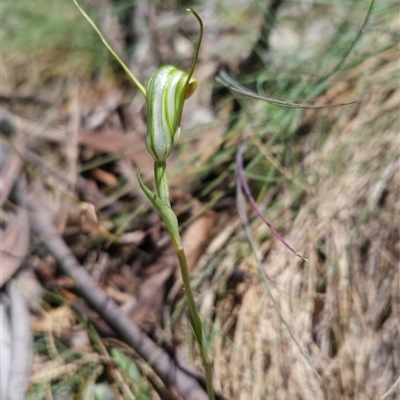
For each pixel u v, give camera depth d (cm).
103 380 21
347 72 26
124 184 27
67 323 23
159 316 22
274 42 32
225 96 31
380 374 20
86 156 29
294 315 21
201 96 32
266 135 26
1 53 36
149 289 23
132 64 34
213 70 33
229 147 26
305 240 23
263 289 22
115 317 22
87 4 36
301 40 32
